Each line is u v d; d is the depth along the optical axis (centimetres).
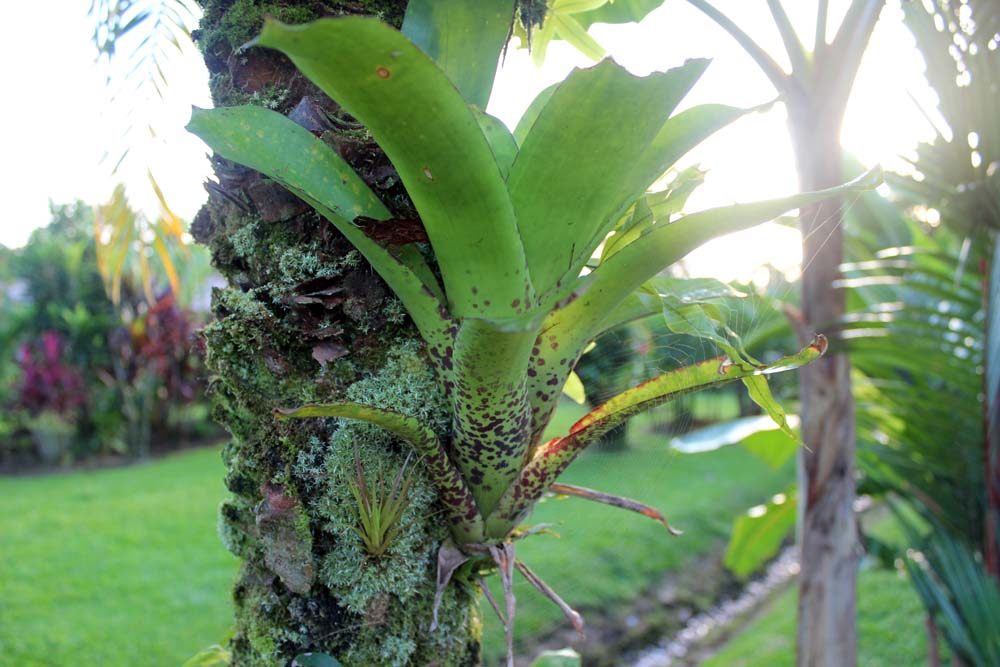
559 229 63
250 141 67
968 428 204
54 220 819
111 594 379
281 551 70
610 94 55
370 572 71
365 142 72
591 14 116
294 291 72
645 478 334
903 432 220
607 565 432
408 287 65
